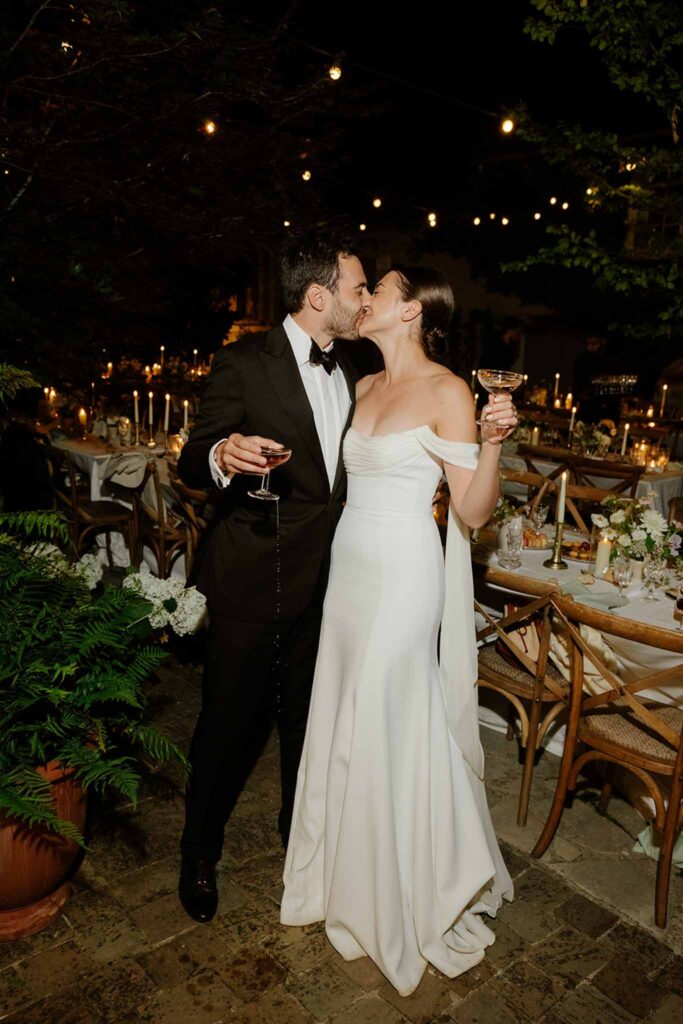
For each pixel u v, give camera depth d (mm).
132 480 5547
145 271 5855
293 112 6301
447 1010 2377
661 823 2742
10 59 4445
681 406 11406
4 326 4367
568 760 3002
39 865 2473
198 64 5047
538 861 3055
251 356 2506
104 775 2379
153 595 3988
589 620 2834
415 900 2492
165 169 5535
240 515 2584
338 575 2555
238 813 3248
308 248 2447
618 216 13320
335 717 2605
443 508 4070
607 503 3785
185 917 2686
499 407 2084
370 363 16281
